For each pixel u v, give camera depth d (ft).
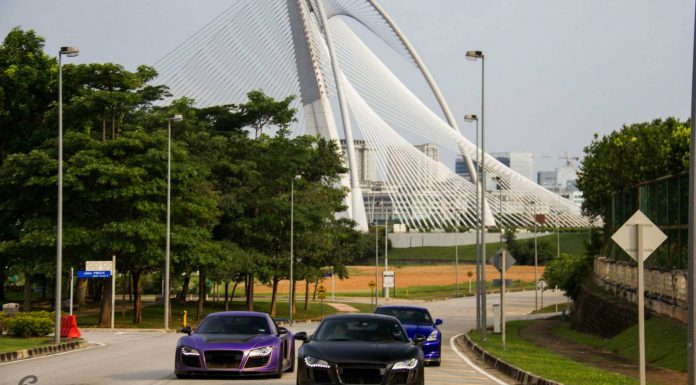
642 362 63.77
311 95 355.36
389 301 372.38
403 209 525.75
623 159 219.61
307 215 263.90
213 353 74.95
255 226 257.55
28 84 223.10
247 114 285.23
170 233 199.72
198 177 211.20
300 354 63.67
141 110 249.75
